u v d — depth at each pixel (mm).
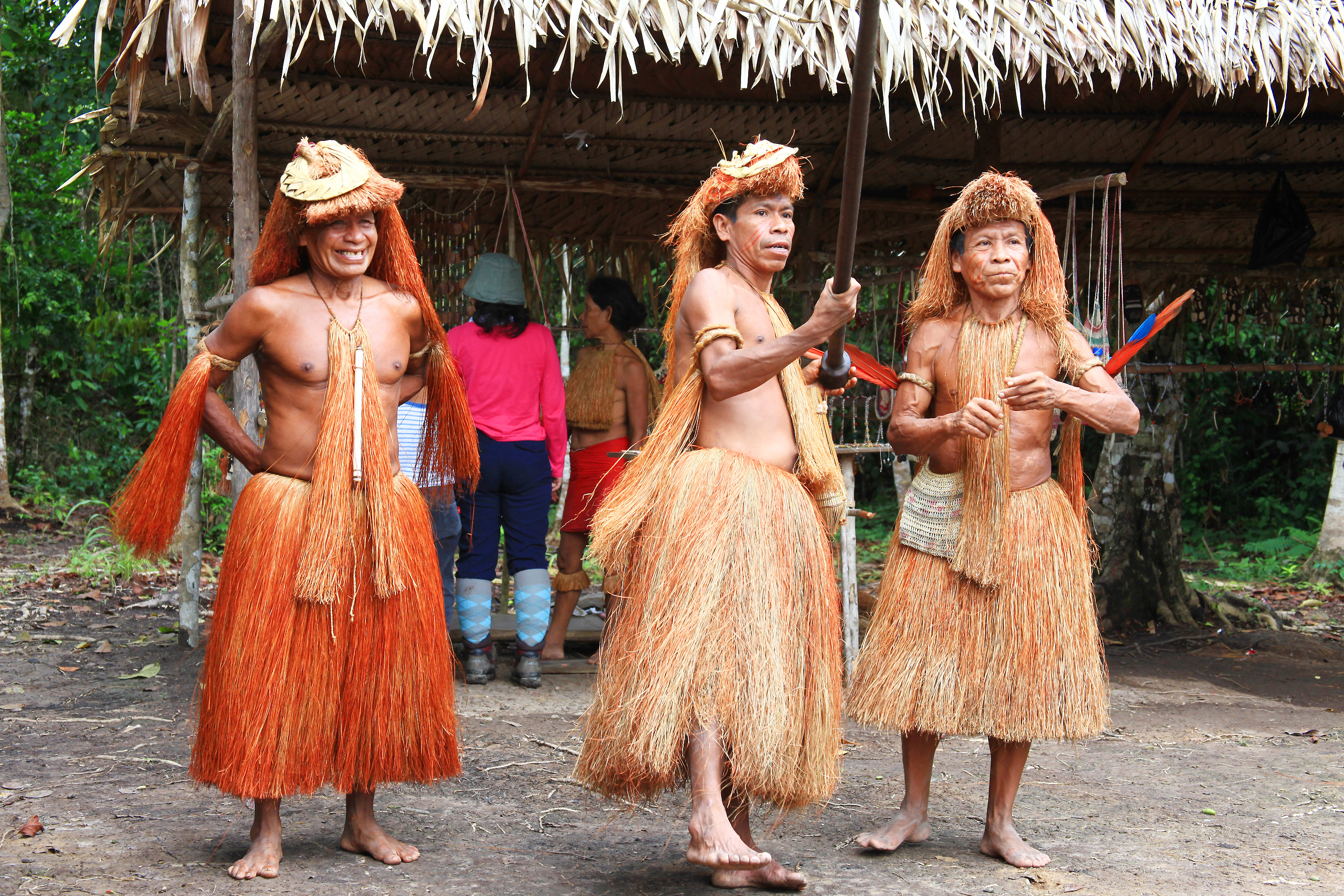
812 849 3203
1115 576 7238
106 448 14070
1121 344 5938
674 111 6098
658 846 3203
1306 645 6809
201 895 2721
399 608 2959
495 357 5285
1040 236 3123
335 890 2777
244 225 5070
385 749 2936
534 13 4109
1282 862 3092
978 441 3002
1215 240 7805
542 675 5641
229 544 2934
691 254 2998
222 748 2816
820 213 7105
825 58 4465
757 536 2688
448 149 6227
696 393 2824
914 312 3281
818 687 2730
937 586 3068
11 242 12922
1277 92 6148
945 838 3314
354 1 3920
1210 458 13070
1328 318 8602
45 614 7020
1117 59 4820
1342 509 9867
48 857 2959
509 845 3184
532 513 5410
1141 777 4043
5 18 11797
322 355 2943
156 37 4594
